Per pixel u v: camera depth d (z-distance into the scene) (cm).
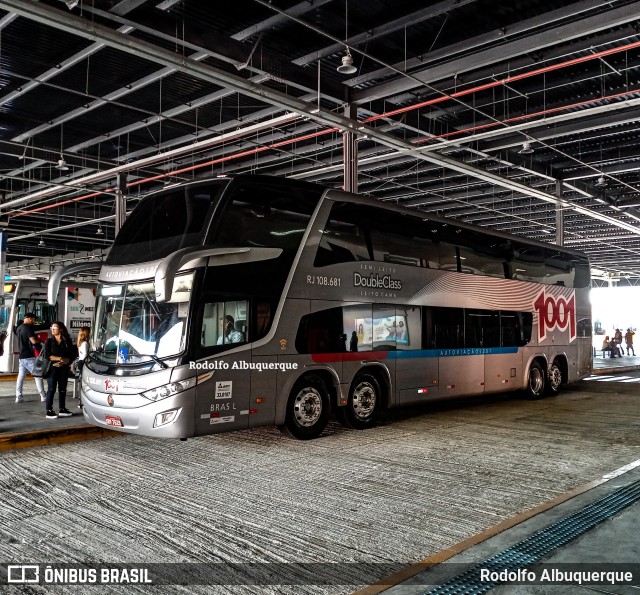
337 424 1148
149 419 827
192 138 1933
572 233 3588
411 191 2691
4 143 1912
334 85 1523
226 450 902
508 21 1241
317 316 994
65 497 650
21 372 1311
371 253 1109
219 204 881
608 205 2688
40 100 1644
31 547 502
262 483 708
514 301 1498
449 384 1262
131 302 896
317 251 1009
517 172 2362
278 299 938
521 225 3428
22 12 959
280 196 969
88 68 1410
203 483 709
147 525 557
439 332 1248
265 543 511
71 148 2016
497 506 614
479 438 1002
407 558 477
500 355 1426
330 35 1188
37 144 1956
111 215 2766
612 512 558
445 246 1295
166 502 631
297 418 966
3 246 1295
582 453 875
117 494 662
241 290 891
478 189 2658
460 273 1327
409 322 1177
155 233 935
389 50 1370
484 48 1345
